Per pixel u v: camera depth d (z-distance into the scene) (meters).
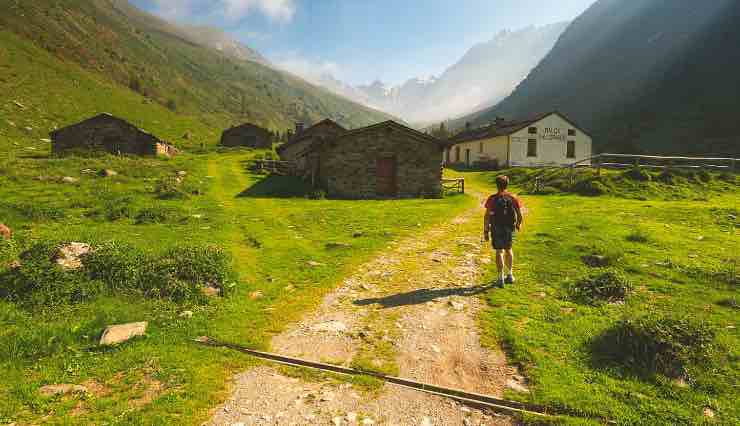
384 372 5.26
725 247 10.51
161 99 145.12
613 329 5.78
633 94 107.88
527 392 4.76
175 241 11.70
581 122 112.31
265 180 31.42
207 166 37.34
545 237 12.19
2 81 59.88
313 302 7.69
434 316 6.96
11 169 22.66
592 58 153.50
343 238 13.16
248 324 6.73
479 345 5.93
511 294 7.85
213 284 8.19
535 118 45.34
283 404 4.62
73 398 4.62
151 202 18.88
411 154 27.22
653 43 128.62
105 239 10.85
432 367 5.38
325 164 26.47
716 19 107.31
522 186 28.84
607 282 7.71
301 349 5.91
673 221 14.45
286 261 10.38
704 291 7.55
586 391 4.69
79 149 37.66
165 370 5.25
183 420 4.29
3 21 97.75
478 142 53.62
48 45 103.38
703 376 4.88
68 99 66.12
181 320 6.79
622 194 22.73
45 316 6.54
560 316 6.69
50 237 11.10
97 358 5.53
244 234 13.56
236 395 4.79
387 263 10.19
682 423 4.14
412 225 15.42
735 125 64.81
